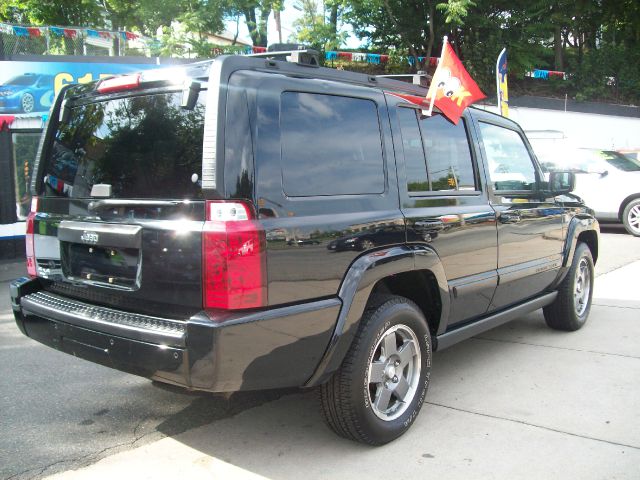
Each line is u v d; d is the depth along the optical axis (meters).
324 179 3.06
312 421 3.73
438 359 4.88
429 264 3.53
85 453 3.31
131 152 3.07
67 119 3.57
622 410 3.82
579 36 23.30
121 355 2.86
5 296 7.47
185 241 2.69
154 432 3.59
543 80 21.91
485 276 4.16
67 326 3.13
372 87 3.52
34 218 3.64
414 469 3.10
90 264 3.19
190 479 3.04
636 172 12.20
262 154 2.79
